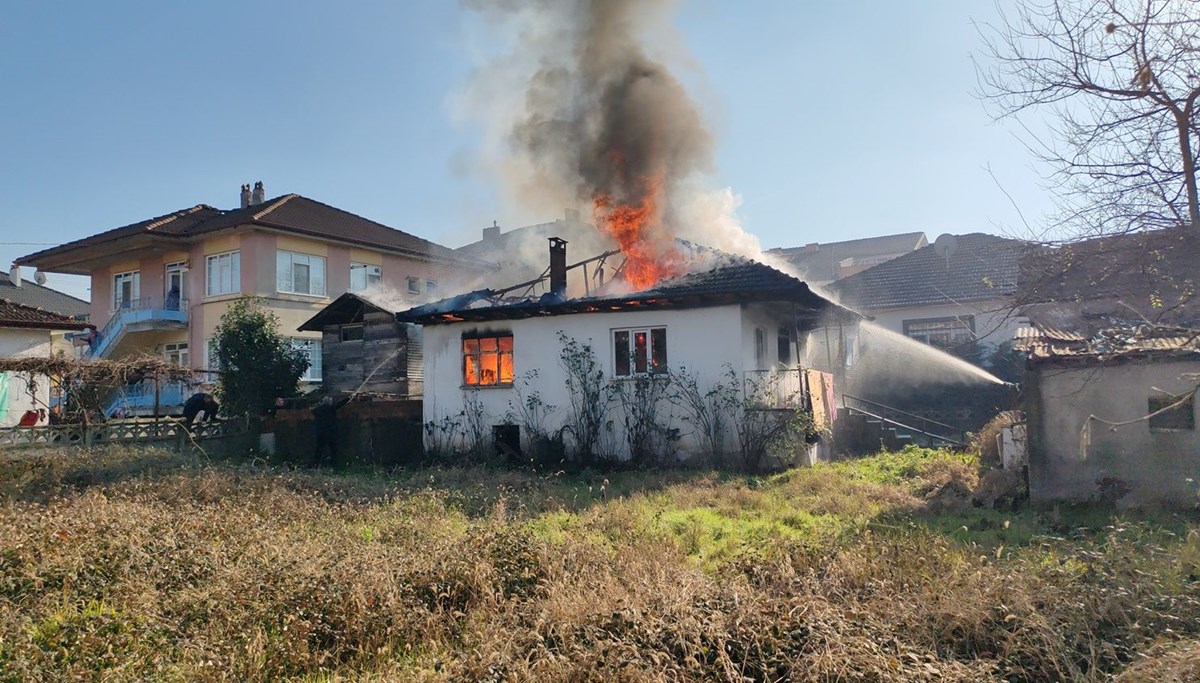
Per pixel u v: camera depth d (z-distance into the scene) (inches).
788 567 239.5
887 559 245.9
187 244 1130.0
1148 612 196.7
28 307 956.6
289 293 1091.3
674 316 626.5
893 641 187.6
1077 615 197.9
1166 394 342.6
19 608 224.4
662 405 620.7
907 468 540.4
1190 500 358.9
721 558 294.2
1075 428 382.0
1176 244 251.0
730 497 436.8
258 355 815.7
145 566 262.7
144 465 547.5
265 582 240.4
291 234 1090.7
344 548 285.7
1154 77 246.5
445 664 191.6
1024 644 189.0
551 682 173.9
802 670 174.2
